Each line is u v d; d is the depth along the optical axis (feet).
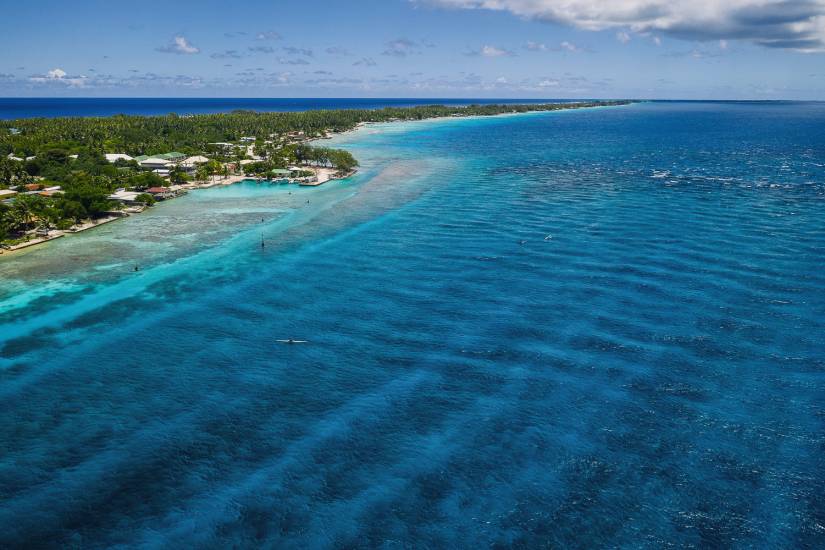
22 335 233.76
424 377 197.26
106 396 189.88
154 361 212.02
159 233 383.65
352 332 231.09
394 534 134.21
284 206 468.34
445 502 143.43
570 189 508.94
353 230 383.04
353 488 148.36
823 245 319.47
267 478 151.94
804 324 225.76
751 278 272.31
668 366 199.62
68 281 293.84
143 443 166.09
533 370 199.41
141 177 516.73
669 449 160.76
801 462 155.02
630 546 130.62
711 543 131.03
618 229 362.53
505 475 152.15
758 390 185.68
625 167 646.33
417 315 244.63
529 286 270.67
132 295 275.39
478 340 221.05
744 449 160.25
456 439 166.20
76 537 134.62
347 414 178.40
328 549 130.41
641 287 264.72
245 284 287.28
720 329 223.51
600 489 147.13
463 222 394.11
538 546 130.72
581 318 235.81
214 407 183.11
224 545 131.85
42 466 156.97
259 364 208.33
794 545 130.21
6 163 491.72
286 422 175.22
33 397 189.26
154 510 142.10
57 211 392.88
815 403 178.70
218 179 590.14
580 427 170.40
